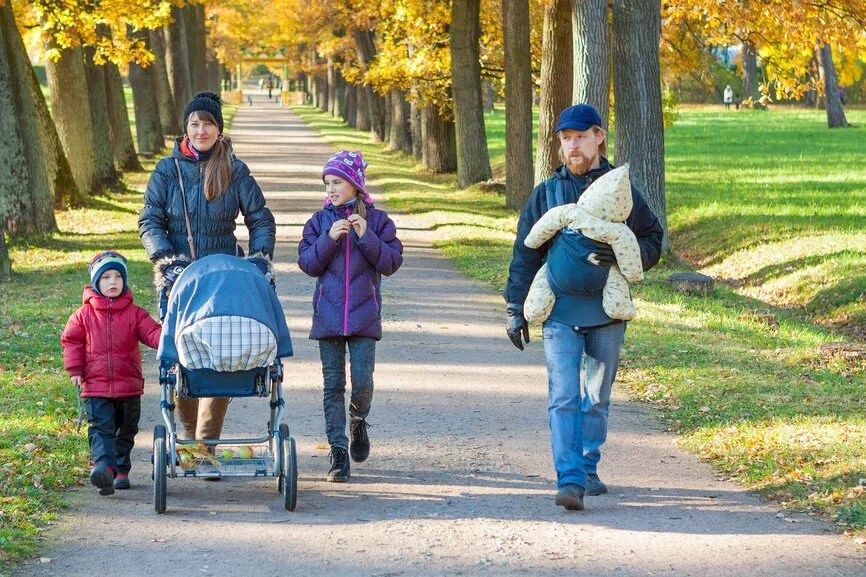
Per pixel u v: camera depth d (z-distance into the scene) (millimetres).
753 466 9961
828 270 22641
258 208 9469
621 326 8688
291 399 12812
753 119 91625
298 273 23547
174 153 9461
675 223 32062
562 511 8758
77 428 11070
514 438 11211
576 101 24578
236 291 8516
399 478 9773
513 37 35938
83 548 7809
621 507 8875
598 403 8969
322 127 95250
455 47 43344
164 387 8797
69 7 33781
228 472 8617
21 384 13328
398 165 57500
